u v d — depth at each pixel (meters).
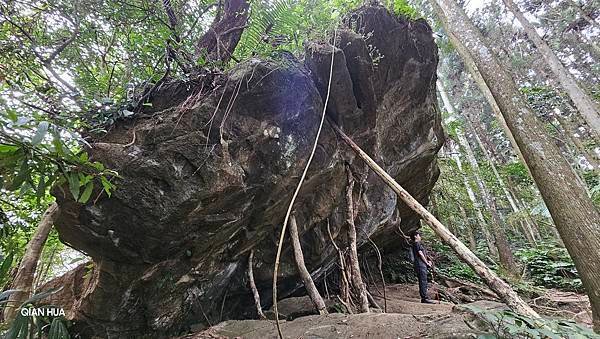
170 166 2.84
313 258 4.96
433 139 6.33
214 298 4.09
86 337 3.29
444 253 10.45
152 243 2.99
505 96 3.63
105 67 4.02
